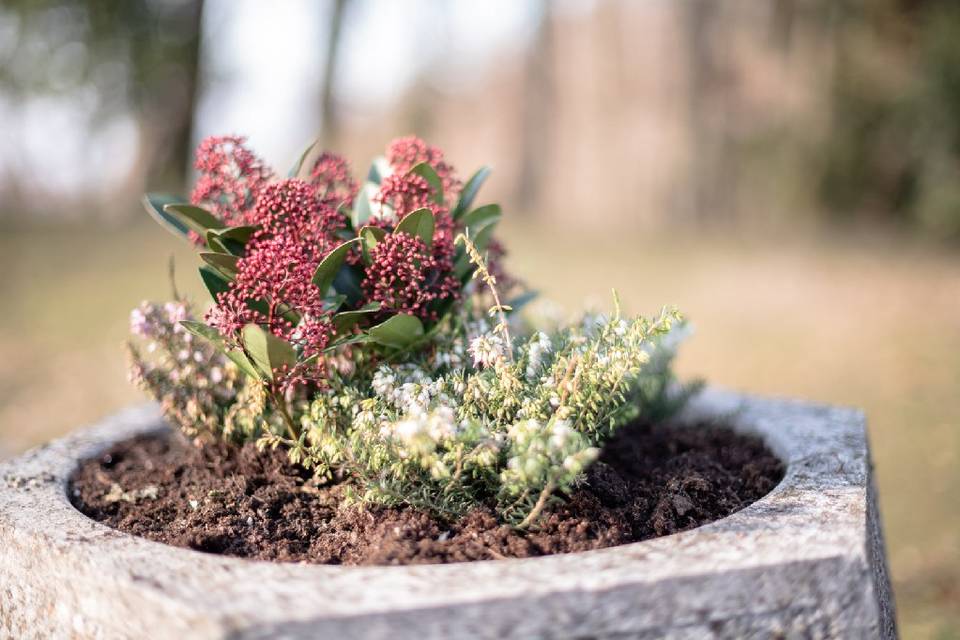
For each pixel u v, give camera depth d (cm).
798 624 140
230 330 175
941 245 1234
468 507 178
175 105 1207
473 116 1877
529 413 176
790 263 1131
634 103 1700
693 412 273
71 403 554
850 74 1298
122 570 144
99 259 977
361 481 190
